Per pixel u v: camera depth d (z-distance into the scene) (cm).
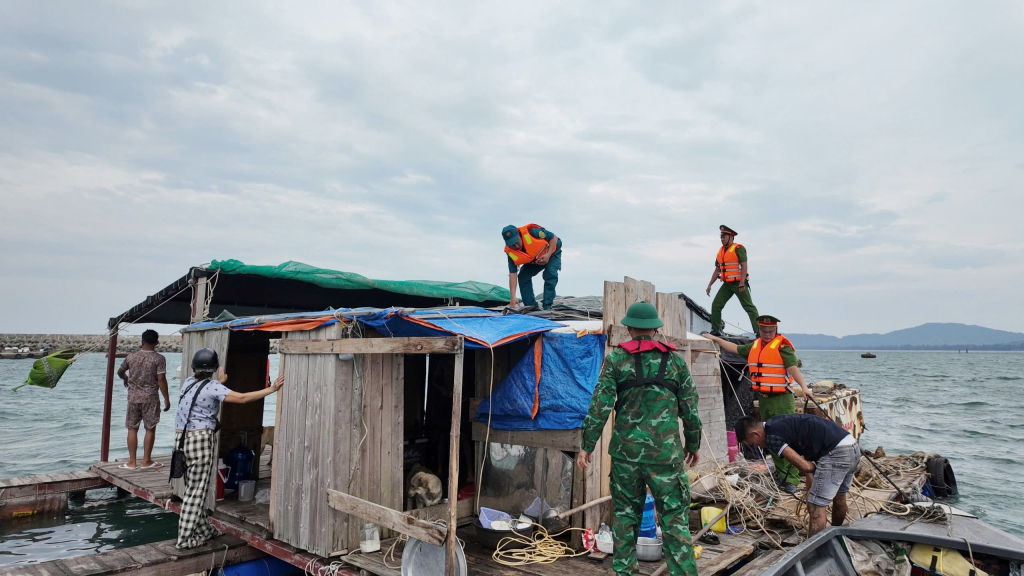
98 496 1060
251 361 907
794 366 723
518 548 559
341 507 531
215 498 707
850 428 1264
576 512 568
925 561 535
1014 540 542
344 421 556
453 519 450
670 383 439
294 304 1140
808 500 558
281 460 616
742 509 636
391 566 510
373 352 516
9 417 2270
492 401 627
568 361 589
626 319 466
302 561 561
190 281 886
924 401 3447
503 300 1182
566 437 580
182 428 650
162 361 1000
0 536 863
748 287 946
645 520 565
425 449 869
